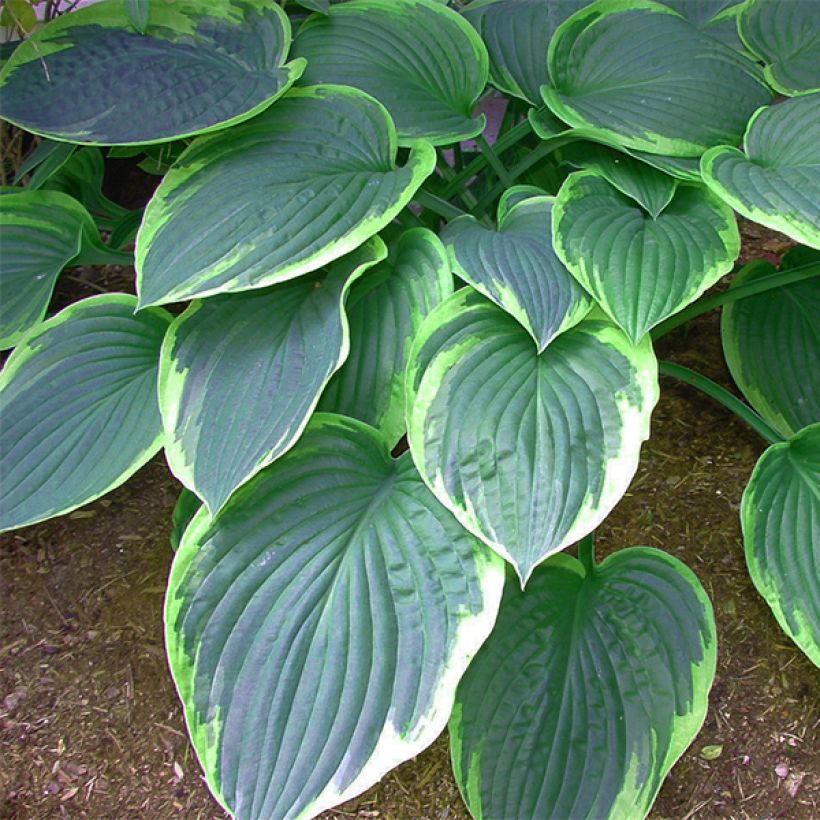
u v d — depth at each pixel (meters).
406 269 0.84
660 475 1.02
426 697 0.72
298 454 0.78
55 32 0.90
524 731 0.79
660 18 1.00
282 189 0.83
